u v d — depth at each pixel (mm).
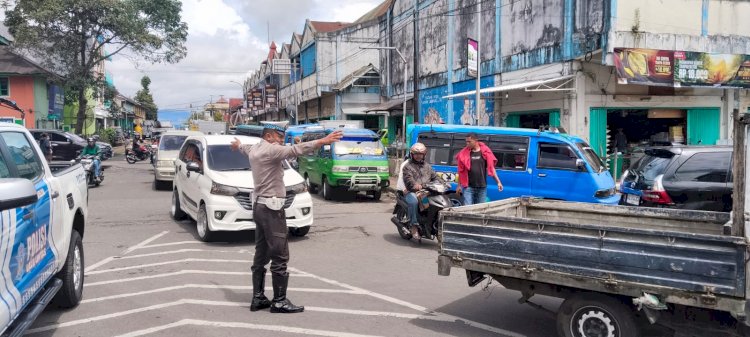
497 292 6570
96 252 8656
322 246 9344
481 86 20969
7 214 3758
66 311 5715
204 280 7012
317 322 5449
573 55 15930
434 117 25156
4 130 4512
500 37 19672
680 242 3965
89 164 17906
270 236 5613
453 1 22922
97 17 33312
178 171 11633
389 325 5398
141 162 31938
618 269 4238
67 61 34625
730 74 15492
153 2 34562
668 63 14945
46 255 4672
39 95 37219
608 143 16891
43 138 19438
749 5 16406
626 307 4395
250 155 5684
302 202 9758
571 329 4668
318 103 41875
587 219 6004
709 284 3842
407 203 9336
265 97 51906
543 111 17578
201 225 9617
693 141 17156
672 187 8586
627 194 9336
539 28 17500
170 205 14195
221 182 9242
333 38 37438
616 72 15242
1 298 3594
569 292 4730
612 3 14586
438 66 24625
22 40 32188
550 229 4566
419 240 9461
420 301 6195
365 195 17016
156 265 7809
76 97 36500
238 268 7664
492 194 11453
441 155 12102
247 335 5062
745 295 3701
